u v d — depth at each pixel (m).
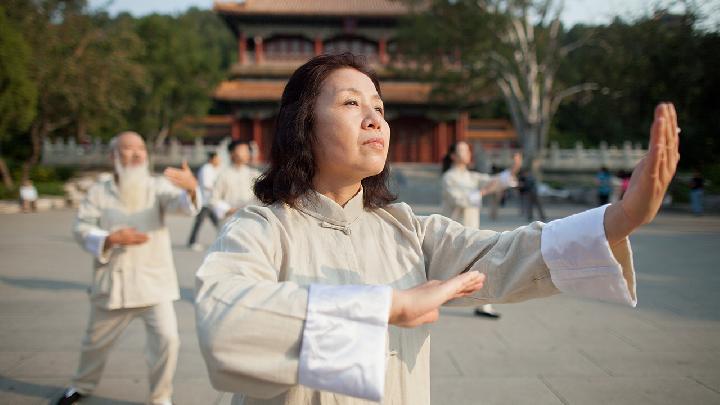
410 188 28.52
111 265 3.41
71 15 25.23
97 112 27.41
